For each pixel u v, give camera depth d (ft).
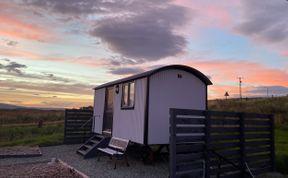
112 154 26.61
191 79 30.66
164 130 28.04
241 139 22.95
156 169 25.81
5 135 56.39
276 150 31.65
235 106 85.25
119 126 32.91
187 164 18.76
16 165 23.35
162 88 28.32
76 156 32.81
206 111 20.54
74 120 46.16
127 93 31.99
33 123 87.15
